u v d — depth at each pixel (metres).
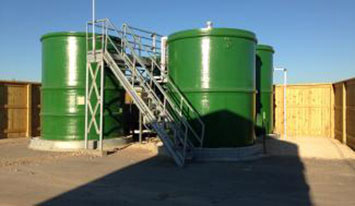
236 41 13.38
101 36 15.19
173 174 10.57
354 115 15.04
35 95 20.81
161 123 12.80
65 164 12.05
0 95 19.08
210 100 13.21
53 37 15.75
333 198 8.09
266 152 14.45
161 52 16.42
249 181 9.72
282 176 10.34
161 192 8.60
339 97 18.31
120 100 16.53
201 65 13.29
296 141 17.55
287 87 21.28
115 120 16.25
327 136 20.22
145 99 14.52
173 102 13.79
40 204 7.62
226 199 8.03
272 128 19.58
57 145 15.34
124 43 14.69
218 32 13.21
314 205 7.59
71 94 15.56
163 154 13.83
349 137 15.91
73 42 15.54
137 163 12.23
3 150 15.30
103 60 14.66
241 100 13.42
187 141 12.86
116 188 8.94
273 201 7.88
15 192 8.55
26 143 17.73
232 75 13.32
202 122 13.00
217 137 13.15
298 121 21.00
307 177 10.20
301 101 20.95
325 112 20.31
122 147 15.71
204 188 8.98
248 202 7.80
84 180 9.77
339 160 13.02
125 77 13.95
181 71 13.64
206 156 12.84
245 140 13.50
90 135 15.48
